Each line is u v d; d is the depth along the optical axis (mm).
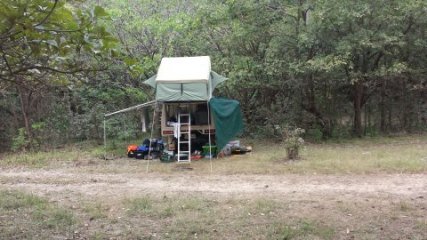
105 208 7789
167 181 10445
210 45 18172
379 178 9922
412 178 9797
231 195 8648
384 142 16672
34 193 9250
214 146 14344
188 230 6398
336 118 18875
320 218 6855
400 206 7441
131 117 18750
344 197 8242
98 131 18594
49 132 18438
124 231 6480
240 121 14453
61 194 9133
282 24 16906
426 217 6812
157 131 17984
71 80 4613
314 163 11891
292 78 17297
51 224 6812
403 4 15719
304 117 18219
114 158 14719
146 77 17656
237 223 6660
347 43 15492
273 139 17969
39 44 3359
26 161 14203
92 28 3207
